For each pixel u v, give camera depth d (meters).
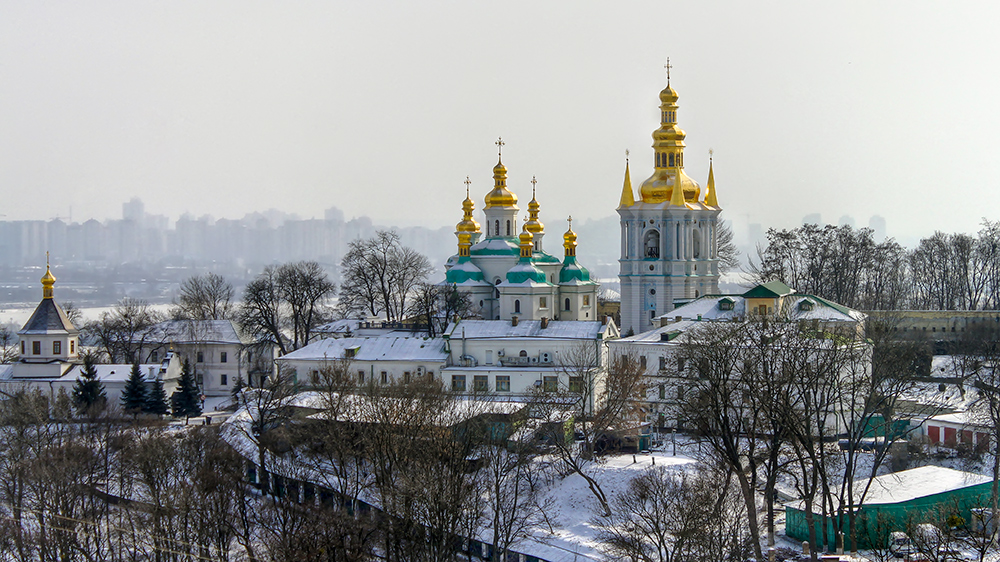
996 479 118.00
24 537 116.44
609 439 143.12
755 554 106.75
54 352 193.25
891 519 112.06
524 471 130.00
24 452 139.62
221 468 128.12
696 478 120.88
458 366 179.38
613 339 182.50
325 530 106.75
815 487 108.94
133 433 155.00
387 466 121.38
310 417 140.88
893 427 139.00
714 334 133.00
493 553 109.19
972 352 197.88
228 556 114.69
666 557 102.44
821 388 129.00
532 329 181.62
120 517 119.31
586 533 116.19
